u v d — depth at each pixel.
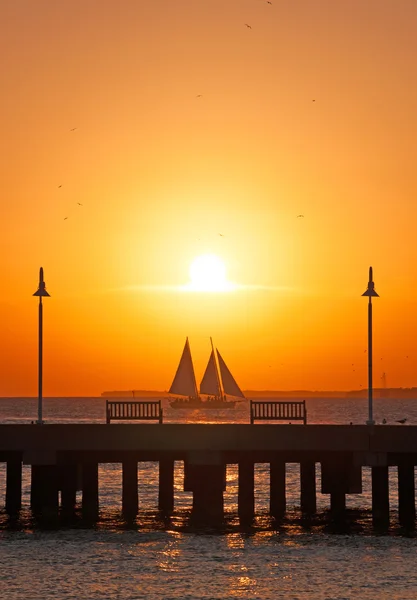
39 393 84.50
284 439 80.56
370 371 84.06
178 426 81.00
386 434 80.00
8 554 70.94
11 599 58.38
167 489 92.25
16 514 90.62
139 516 89.06
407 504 84.88
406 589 60.91
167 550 72.44
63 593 59.84
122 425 80.88
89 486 87.06
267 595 59.44
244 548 73.31
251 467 85.31
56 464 80.94
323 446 80.31
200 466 82.25
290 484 126.81
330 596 59.28
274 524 84.25
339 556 70.38
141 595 59.34
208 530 81.19
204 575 64.38
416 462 81.19
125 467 86.50
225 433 80.75
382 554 71.06
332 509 85.94
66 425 80.94
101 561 68.50
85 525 83.94
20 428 80.81
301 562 68.31
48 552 71.62
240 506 85.44
